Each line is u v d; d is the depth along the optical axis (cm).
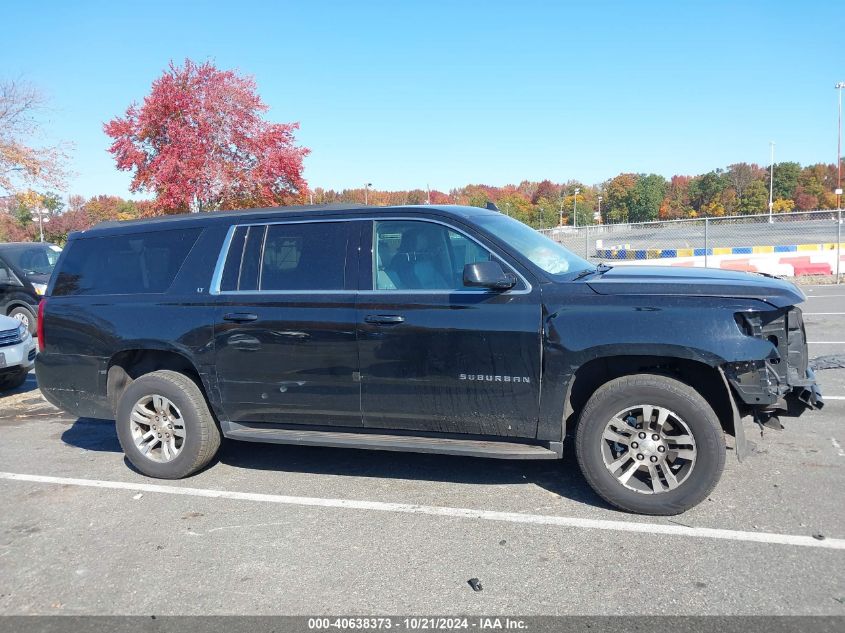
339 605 333
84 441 638
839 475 468
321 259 474
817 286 1697
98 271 546
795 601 318
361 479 505
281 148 1708
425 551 385
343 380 462
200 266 507
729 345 381
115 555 396
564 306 412
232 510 456
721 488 452
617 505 421
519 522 417
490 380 429
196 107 1622
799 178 9794
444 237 452
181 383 510
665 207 10331
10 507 476
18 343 821
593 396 419
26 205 1925
